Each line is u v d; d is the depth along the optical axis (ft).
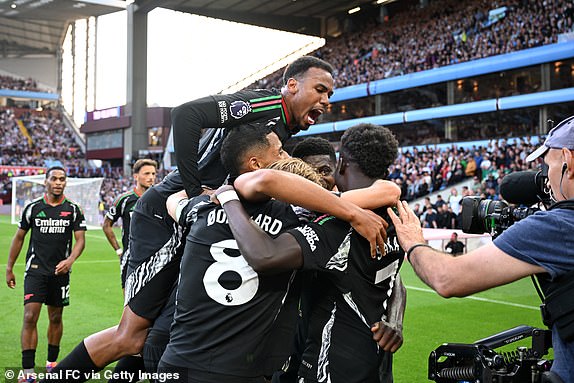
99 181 74.13
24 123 155.63
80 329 19.04
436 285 5.75
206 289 6.36
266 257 5.88
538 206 6.63
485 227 6.86
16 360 14.82
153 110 115.55
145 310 8.81
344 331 6.89
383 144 6.95
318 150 8.21
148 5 107.55
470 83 79.66
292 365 8.11
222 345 6.29
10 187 114.62
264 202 6.59
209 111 7.76
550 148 5.84
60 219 15.53
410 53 92.17
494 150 62.80
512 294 27.07
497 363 6.26
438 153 71.36
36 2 116.06
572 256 5.26
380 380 7.09
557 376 5.61
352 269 6.63
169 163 102.01
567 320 5.37
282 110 8.47
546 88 70.54
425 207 50.08
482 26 82.17
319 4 110.42
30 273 14.90
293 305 6.84
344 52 108.47
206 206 6.77
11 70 180.34
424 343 17.62
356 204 6.48
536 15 74.33
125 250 16.42
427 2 102.83
